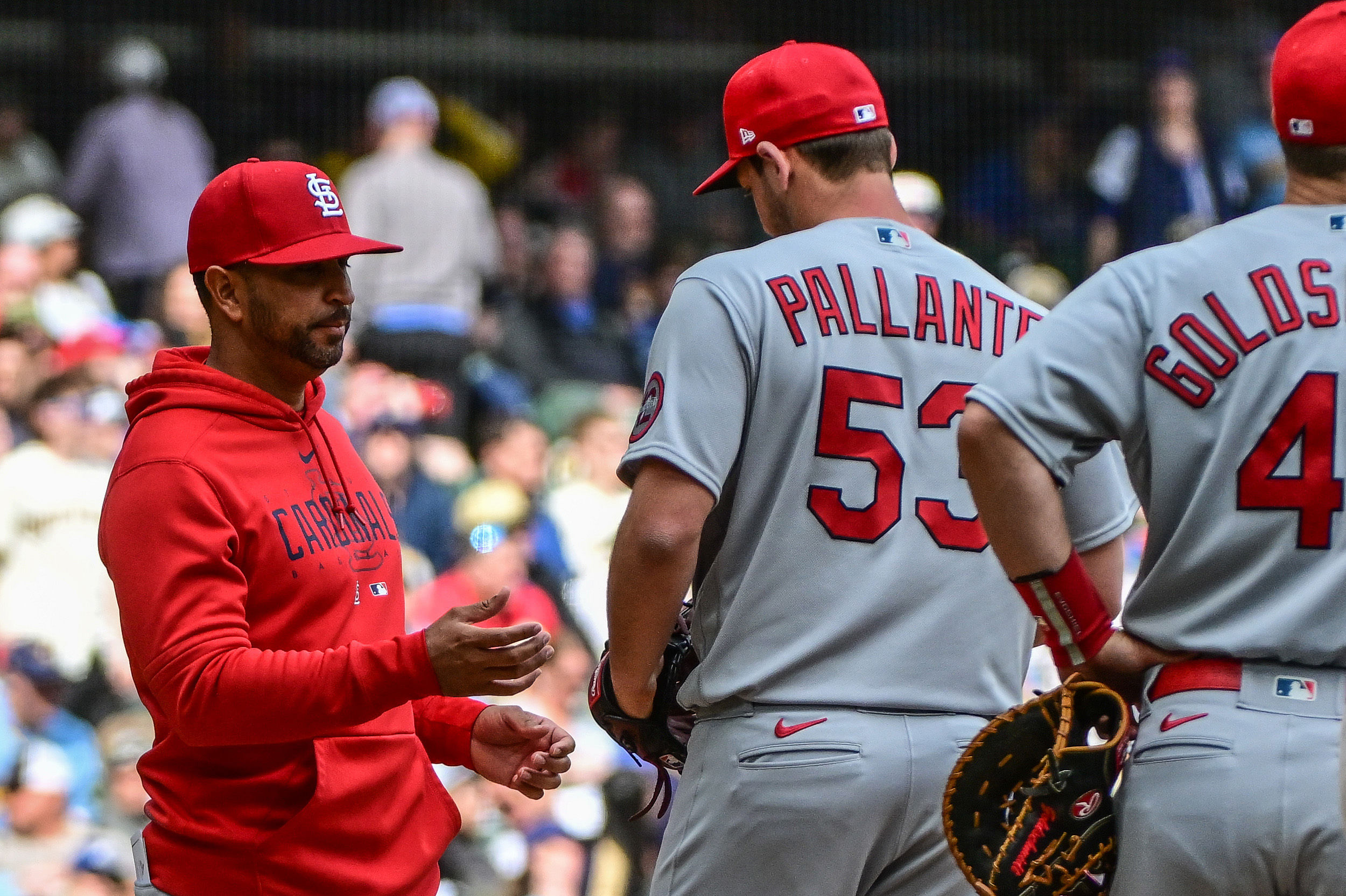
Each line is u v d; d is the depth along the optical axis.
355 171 31.94
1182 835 8.51
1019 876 9.03
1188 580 8.77
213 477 9.48
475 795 21.33
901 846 10.03
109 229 33.41
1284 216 9.01
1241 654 8.59
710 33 41.75
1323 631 8.47
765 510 10.08
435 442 28.64
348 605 9.92
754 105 10.59
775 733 9.91
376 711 9.23
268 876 9.63
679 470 9.77
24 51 37.28
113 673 23.12
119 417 25.45
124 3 38.12
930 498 10.08
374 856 9.89
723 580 10.24
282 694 9.09
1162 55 39.88
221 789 9.70
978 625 10.16
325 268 9.95
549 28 40.97
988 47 41.81
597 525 27.61
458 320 31.83
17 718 21.83
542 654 9.34
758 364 9.98
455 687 9.22
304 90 39.19
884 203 10.59
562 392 31.88
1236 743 8.45
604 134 40.16
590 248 36.06
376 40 39.59
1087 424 8.86
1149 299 8.87
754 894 9.97
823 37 41.84
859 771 9.80
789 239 10.30
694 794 10.23
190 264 10.11
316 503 9.95
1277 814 8.34
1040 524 8.82
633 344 34.69
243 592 9.45
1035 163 40.78
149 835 9.95
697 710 10.38
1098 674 9.11
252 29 38.97
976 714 10.19
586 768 22.25
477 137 38.00
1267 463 8.59
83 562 23.75
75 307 30.48
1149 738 8.76
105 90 37.47
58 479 24.00
